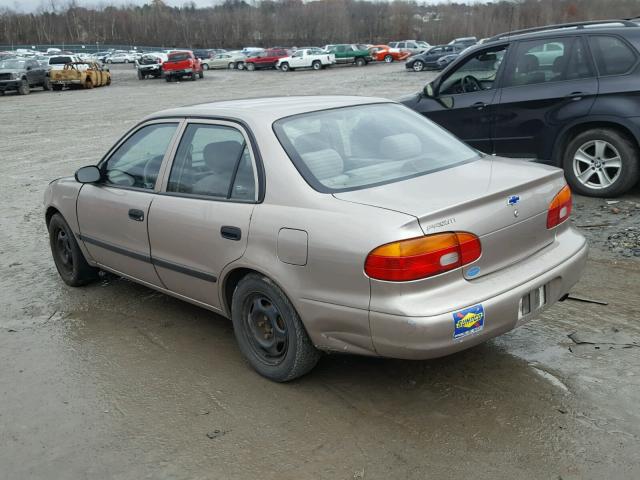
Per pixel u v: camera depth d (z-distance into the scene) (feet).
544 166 12.76
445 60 131.54
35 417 11.75
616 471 9.25
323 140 12.43
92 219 16.34
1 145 50.83
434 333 9.87
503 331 10.69
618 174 21.98
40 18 406.00
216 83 126.11
